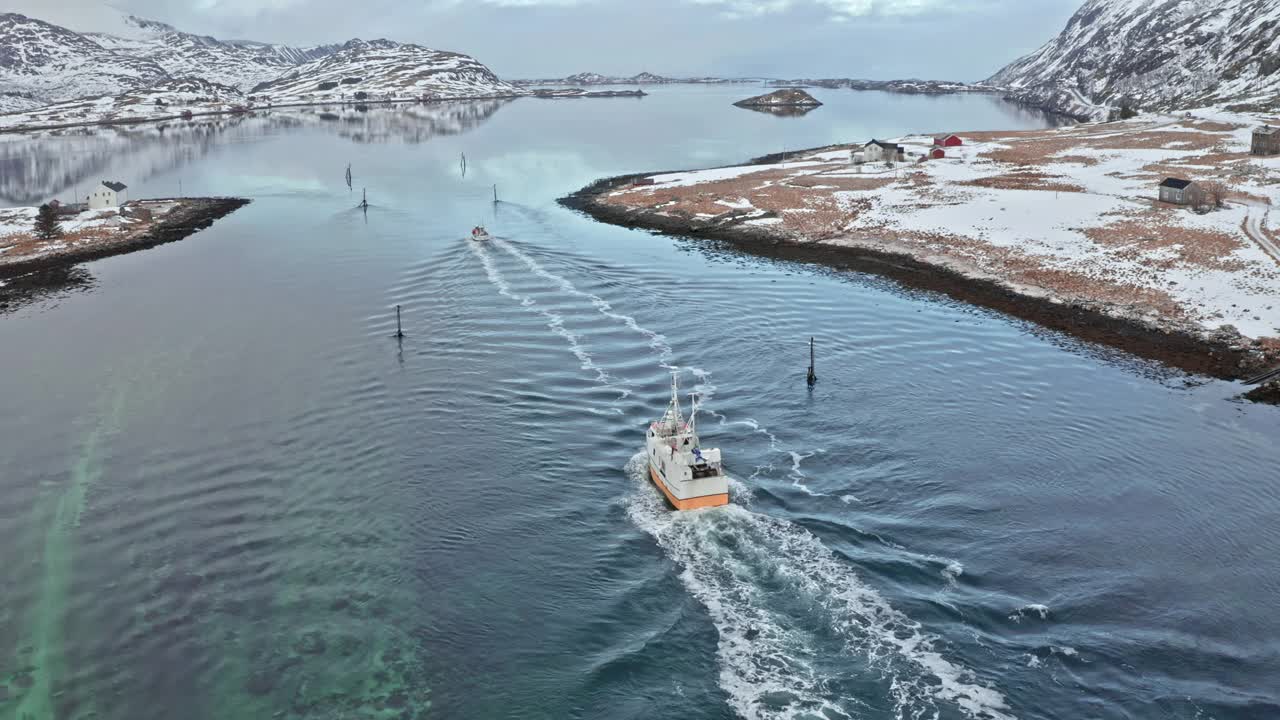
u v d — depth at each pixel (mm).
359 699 40656
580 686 41344
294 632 45500
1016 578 48750
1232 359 81500
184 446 66625
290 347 88062
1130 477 59938
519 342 87938
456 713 39844
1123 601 46656
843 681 41250
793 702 40062
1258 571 49219
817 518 54750
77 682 42312
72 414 72812
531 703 40375
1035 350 85000
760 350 84812
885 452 63594
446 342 88312
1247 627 44531
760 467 61250
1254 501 56656
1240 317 90500
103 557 52656
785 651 43344
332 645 44406
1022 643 43531
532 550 52188
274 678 42094
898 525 54031
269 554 52531
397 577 49938
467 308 99812
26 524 56469
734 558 50812
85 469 63344
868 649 43281
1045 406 71812
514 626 45594
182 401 75062
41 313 101438
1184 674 41250
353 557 52031
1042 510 55750
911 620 45281
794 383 76500
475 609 47031
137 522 56438
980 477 59938
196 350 87750
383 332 92062
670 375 78812
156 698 41125
